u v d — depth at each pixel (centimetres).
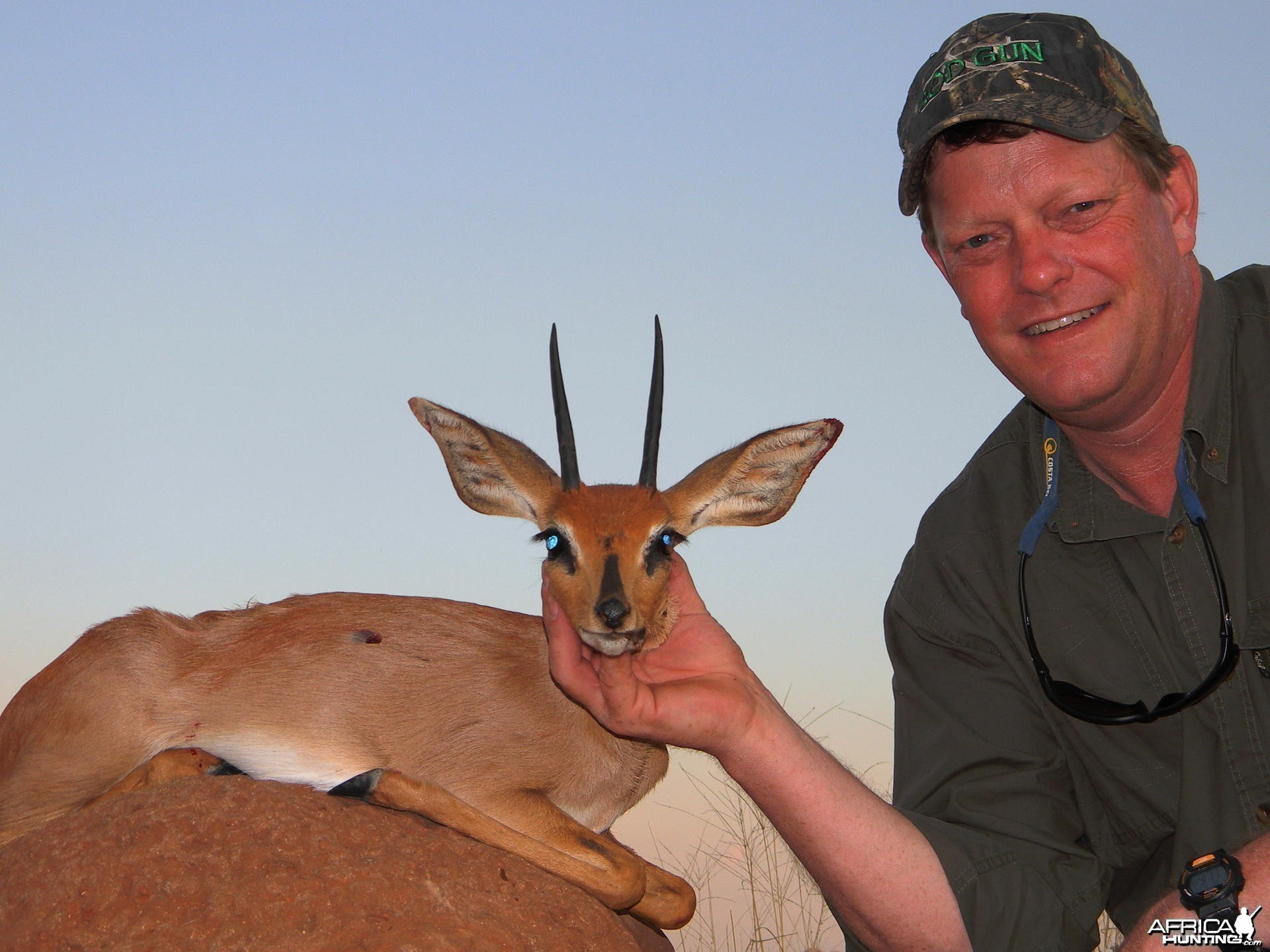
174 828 143
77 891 141
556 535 161
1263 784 147
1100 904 151
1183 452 147
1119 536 150
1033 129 148
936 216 153
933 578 158
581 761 168
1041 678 151
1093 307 147
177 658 166
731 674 152
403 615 170
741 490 173
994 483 158
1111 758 152
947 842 148
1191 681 149
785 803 146
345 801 148
